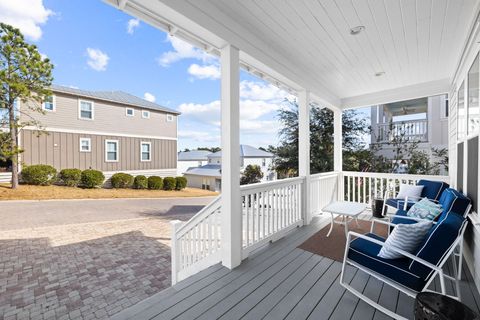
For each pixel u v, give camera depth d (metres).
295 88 4.08
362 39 2.92
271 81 3.75
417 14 2.39
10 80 8.10
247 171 13.72
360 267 2.01
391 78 4.30
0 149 8.48
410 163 6.82
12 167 9.02
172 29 2.38
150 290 3.08
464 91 3.10
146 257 4.16
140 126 13.78
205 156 24.89
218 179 18.28
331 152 7.41
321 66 3.75
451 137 4.27
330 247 3.19
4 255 4.14
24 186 9.54
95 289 3.09
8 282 3.26
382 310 1.80
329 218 4.64
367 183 6.00
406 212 3.35
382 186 5.25
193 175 19.81
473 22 2.37
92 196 9.82
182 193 12.81
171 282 3.29
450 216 1.99
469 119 2.90
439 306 1.35
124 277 3.42
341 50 3.21
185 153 26.55
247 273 2.48
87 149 11.76
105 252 4.36
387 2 2.21
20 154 9.85
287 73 3.50
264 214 3.27
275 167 7.98
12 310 2.64
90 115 11.88
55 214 6.94
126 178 12.24
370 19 2.49
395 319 1.74
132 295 2.96
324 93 4.79
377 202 4.53
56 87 10.91
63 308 2.68
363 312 1.84
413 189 3.96
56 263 3.86
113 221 6.50
